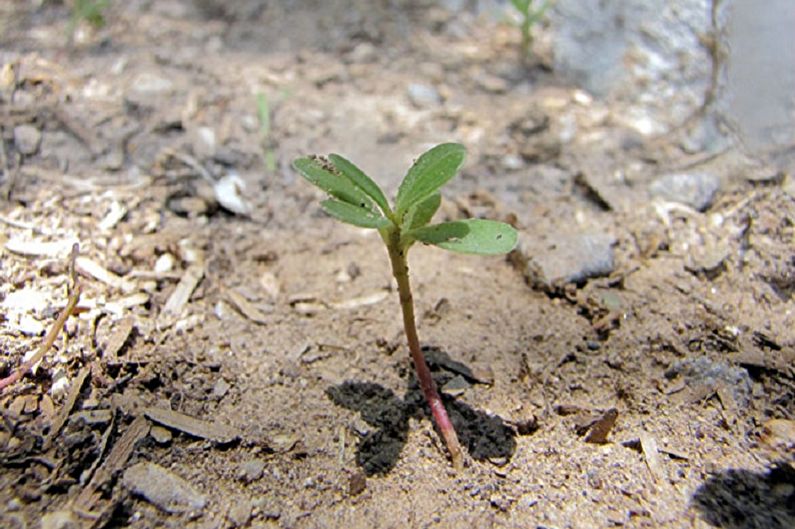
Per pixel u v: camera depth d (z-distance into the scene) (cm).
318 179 14
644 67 25
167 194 20
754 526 14
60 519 13
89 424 15
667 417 15
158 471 14
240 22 28
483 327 17
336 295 18
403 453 15
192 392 16
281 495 14
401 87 25
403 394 16
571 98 24
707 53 24
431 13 28
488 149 23
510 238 13
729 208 20
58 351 16
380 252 20
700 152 22
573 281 18
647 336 17
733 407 15
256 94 24
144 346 16
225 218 20
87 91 23
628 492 14
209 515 14
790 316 17
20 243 18
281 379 16
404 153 22
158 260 18
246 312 18
